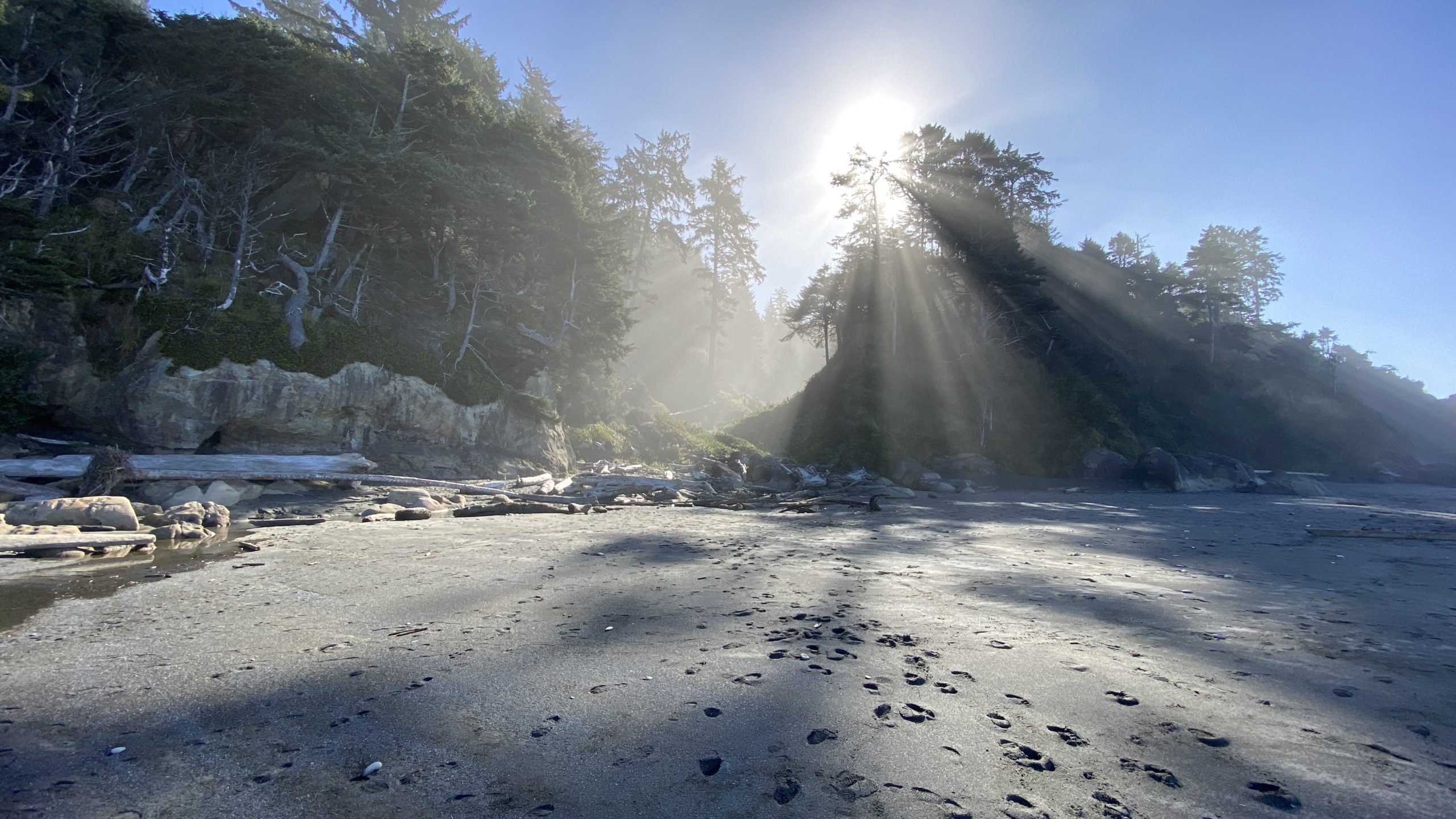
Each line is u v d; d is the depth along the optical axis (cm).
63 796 316
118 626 621
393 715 423
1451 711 446
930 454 3941
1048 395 4409
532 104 5597
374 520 1497
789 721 421
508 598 770
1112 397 4734
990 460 3947
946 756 372
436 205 2669
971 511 2111
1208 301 6812
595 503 2089
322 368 2098
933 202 4738
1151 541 1388
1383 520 1927
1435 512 2278
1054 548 1270
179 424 1780
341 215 2527
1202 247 8488
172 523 1191
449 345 2675
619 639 602
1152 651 583
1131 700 461
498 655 551
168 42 2267
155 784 331
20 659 522
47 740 378
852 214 5303
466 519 1630
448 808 312
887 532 1504
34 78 2070
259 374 1944
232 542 1147
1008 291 4578
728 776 347
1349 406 6475
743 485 2891
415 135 2877
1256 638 628
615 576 922
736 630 640
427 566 966
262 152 2295
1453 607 771
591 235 3241
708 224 6894
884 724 416
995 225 4647
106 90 2164
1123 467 3653
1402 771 355
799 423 4731
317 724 408
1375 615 724
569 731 402
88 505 1143
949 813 311
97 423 1759
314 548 1105
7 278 1561
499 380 2772
